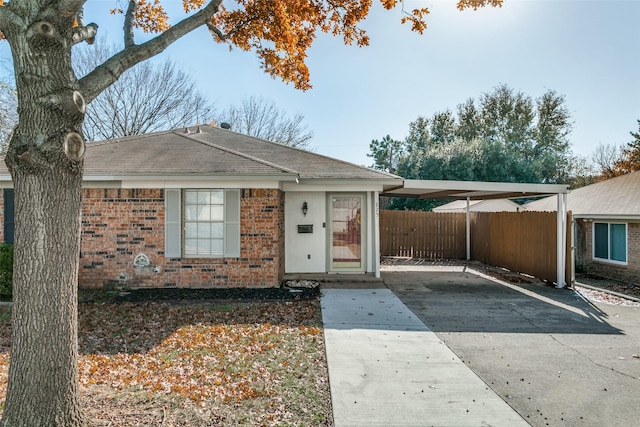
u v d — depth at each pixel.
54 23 2.98
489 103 37.88
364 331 6.45
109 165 9.29
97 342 5.77
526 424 3.64
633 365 5.11
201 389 4.21
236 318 7.10
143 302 8.18
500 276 12.25
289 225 11.47
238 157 10.16
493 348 5.72
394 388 4.36
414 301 8.70
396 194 15.12
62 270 3.16
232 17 7.20
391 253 17.41
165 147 10.99
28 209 3.07
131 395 4.04
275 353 5.37
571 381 4.61
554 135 35.84
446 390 4.33
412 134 41.25
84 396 3.99
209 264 9.51
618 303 8.84
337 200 11.55
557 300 9.02
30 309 3.07
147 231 9.43
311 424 3.58
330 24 7.82
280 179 9.17
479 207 21.62
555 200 16.73
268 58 7.71
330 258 11.52
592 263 13.94
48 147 3.02
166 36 4.43
